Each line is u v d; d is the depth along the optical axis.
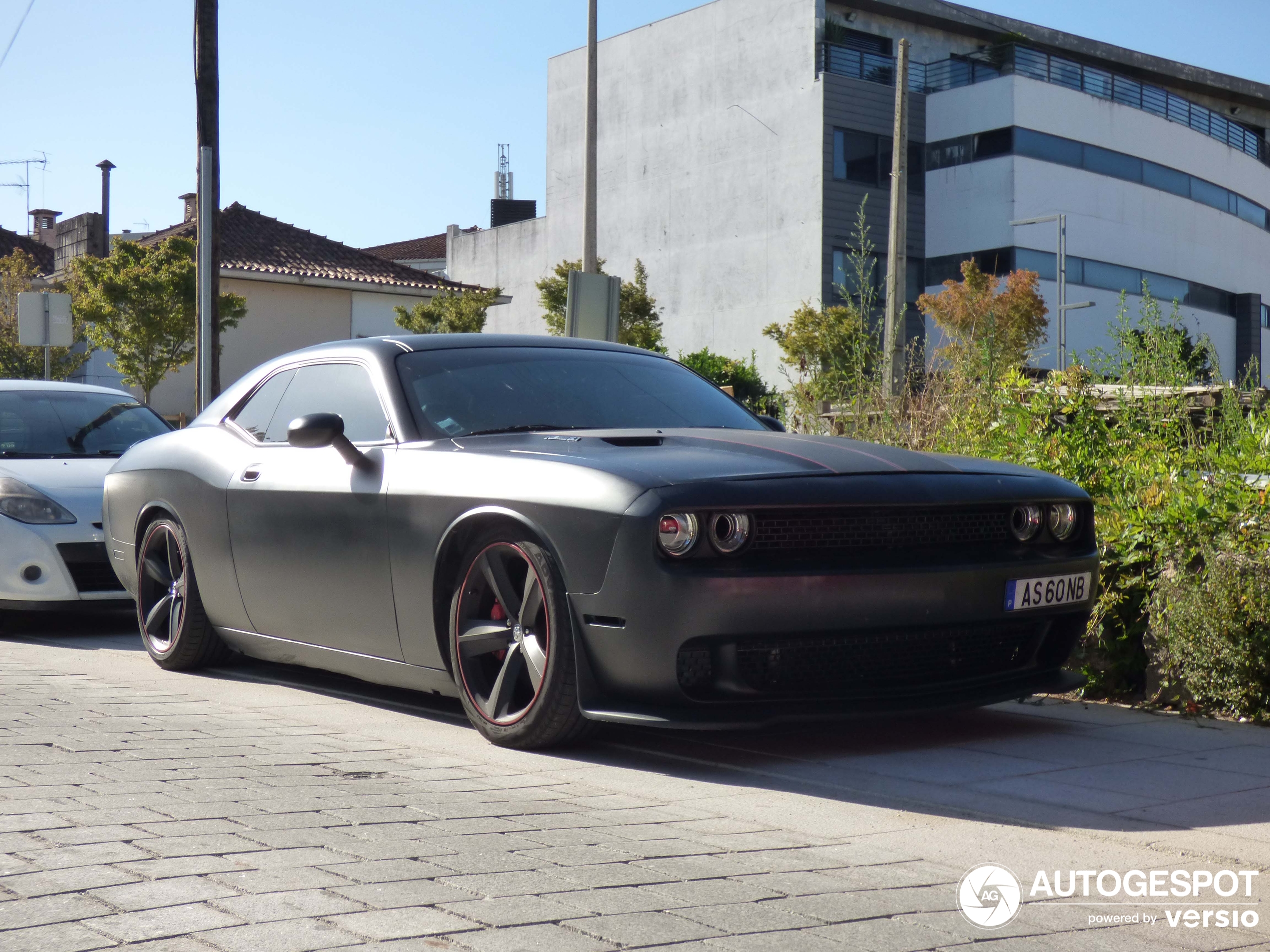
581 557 3.58
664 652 3.44
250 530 4.88
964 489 3.78
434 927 2.23
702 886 2.54
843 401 7.59
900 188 24.08
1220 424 5.91
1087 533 4.09
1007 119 34.31
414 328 29.95
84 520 6.98
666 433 4.22
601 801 3.30
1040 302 29.83
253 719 4.43
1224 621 4.38
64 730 4.12
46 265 38.34
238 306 25.52
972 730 4.26
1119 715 4.54
